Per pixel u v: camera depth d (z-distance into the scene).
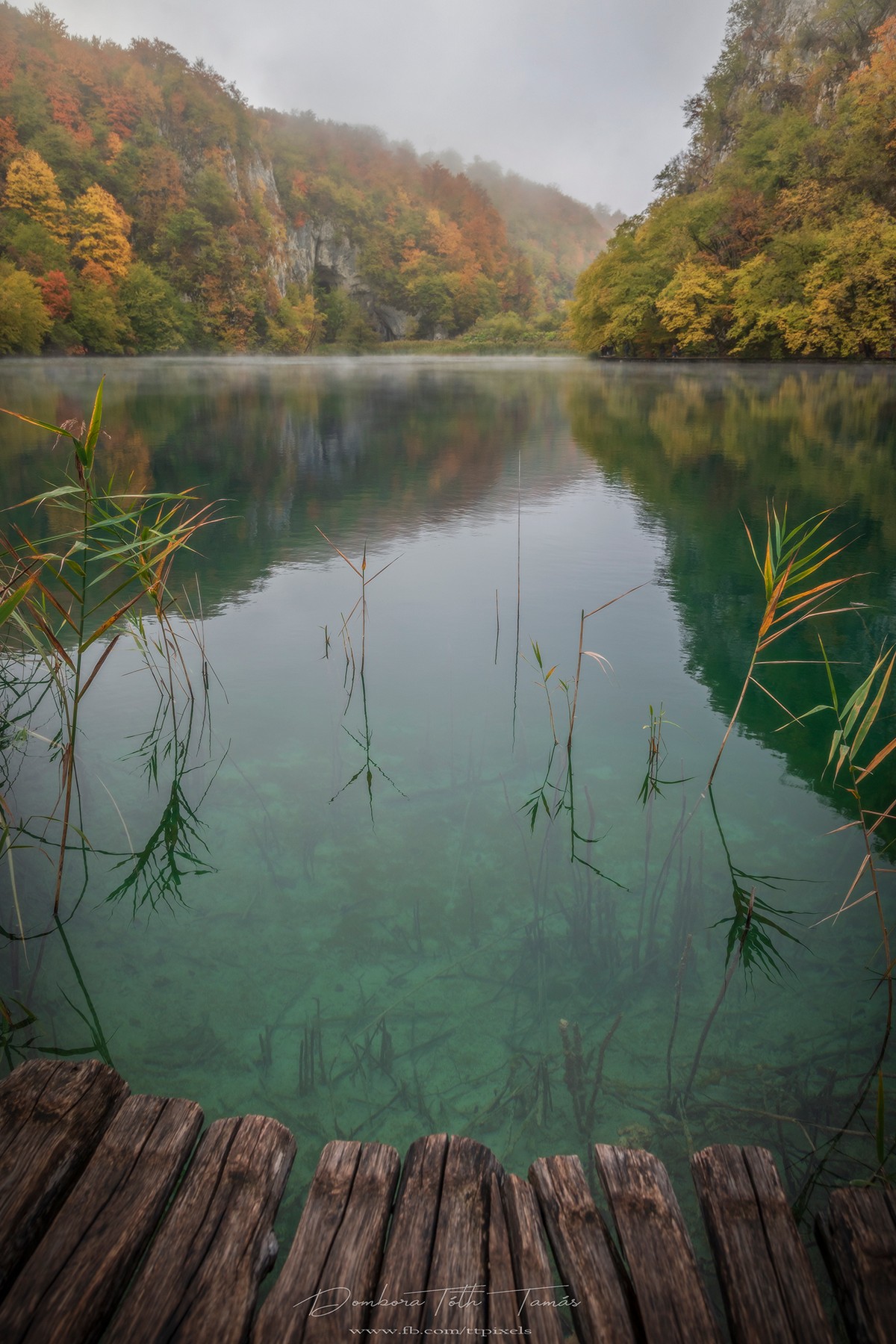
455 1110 1.99
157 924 2.66
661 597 5.84
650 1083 2.07
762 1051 2.16
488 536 7.64
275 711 4.12
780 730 3.89
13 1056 2.11
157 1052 2.15
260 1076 2.09
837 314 33.81
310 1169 1.85
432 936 2.64
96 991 2.37
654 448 13.62
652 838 3.10
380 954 2.56
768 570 3.20
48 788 3.42
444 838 3.14
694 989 2.38
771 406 20.77
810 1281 1.38
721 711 4.10
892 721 3.97
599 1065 2.03
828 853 2.98
